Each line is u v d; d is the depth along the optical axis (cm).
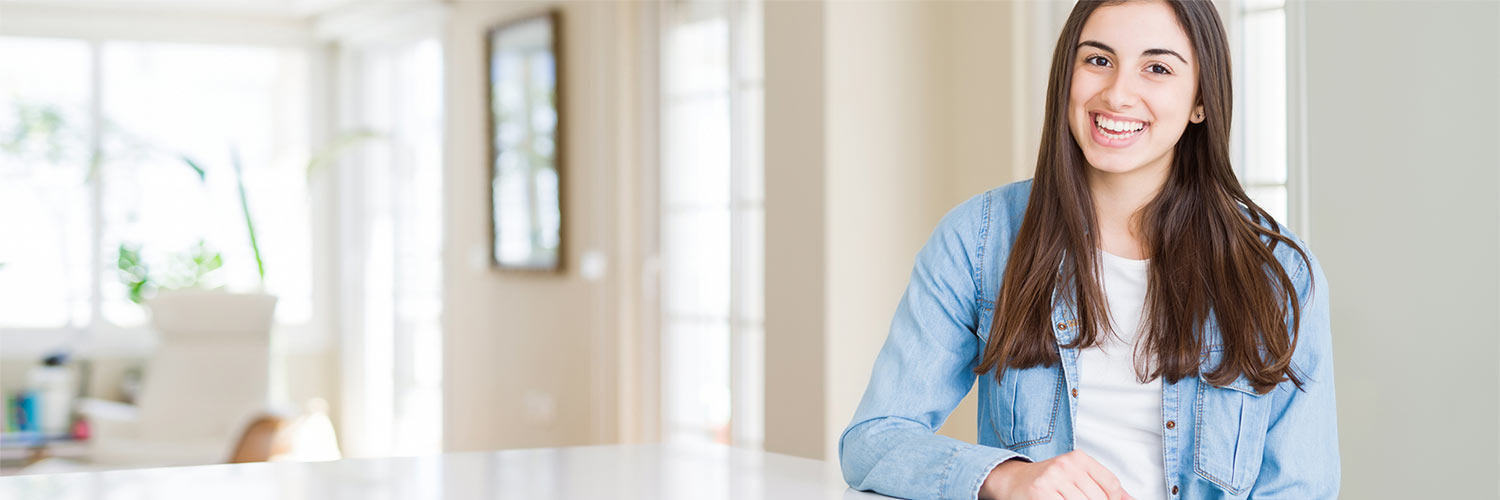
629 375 428
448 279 540
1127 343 126
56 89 603
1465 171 204
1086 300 125
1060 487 109
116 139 614
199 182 630
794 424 317
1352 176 221
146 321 619
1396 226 215
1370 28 218
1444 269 208
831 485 124
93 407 516
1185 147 126
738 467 135
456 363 535
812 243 310
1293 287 122
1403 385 214
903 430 123
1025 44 299
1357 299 221
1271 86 248
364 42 619
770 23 324
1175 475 124
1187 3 119
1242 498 122
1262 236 125
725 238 388
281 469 131
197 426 498
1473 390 204
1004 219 132
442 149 547
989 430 136
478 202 517
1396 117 214
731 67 381
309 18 643
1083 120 122
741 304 378
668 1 412
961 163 319
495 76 499
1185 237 125
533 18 471
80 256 608
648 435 423
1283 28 246
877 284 314
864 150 311
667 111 414
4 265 593
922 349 129
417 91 587
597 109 437
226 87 637
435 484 122
